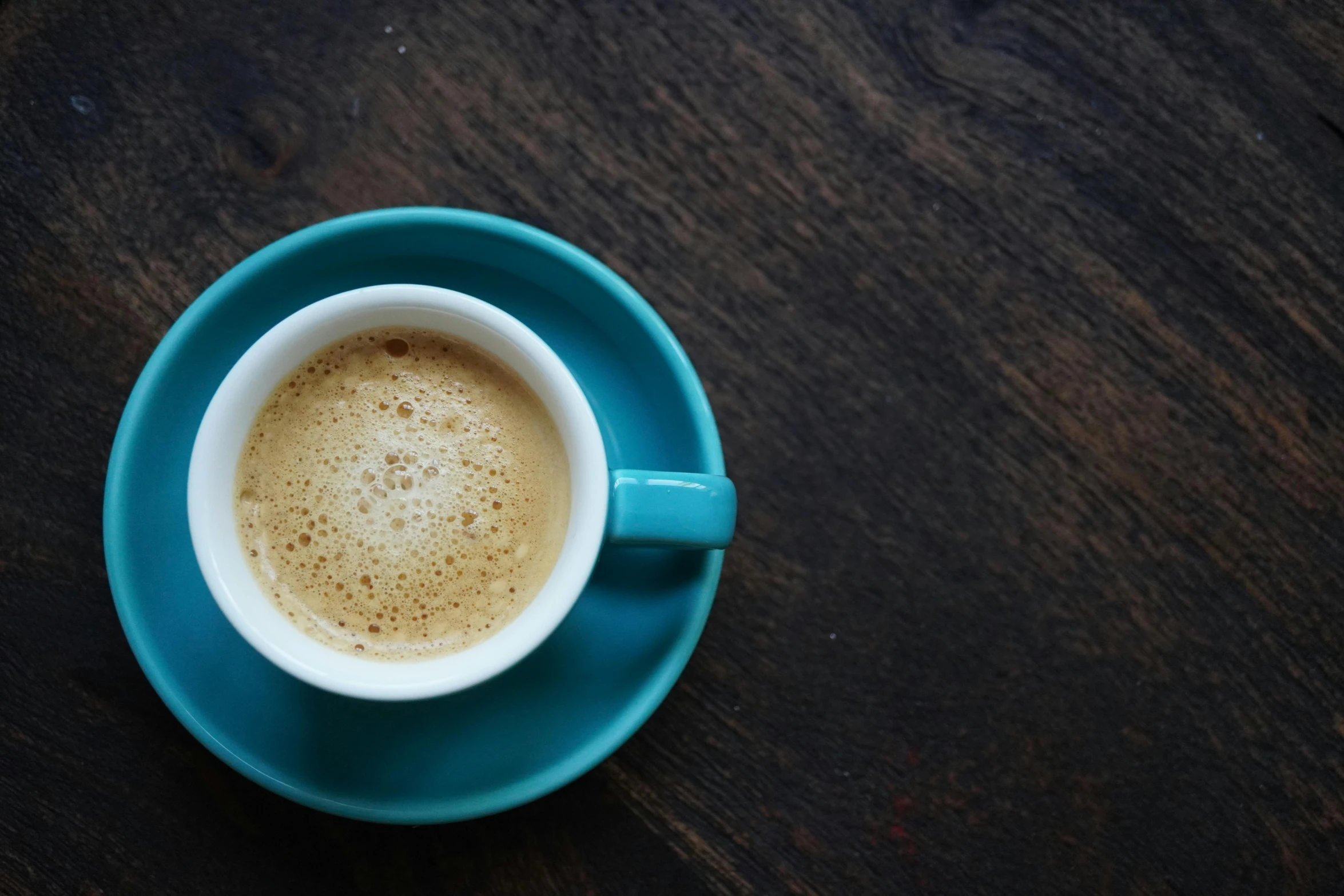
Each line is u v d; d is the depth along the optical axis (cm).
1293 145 46
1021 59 45
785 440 45
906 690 45
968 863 45
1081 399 45
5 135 44
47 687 44
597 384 42
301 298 41
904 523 45
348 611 40
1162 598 46
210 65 44
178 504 40
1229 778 46
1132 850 45
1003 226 45
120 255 44
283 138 45
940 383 45
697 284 45
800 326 45
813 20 45
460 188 45
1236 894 46
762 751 45
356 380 40
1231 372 46
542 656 41
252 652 41
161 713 44
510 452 41
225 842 44
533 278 41
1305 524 46
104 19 44
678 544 38
